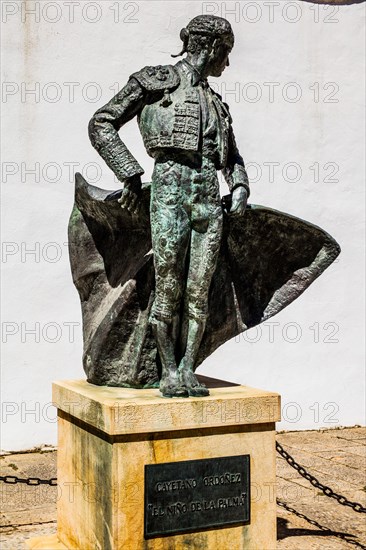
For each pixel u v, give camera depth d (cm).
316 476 622
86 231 444
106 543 358
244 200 403
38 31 712
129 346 413
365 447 729
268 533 384
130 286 403
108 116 384
